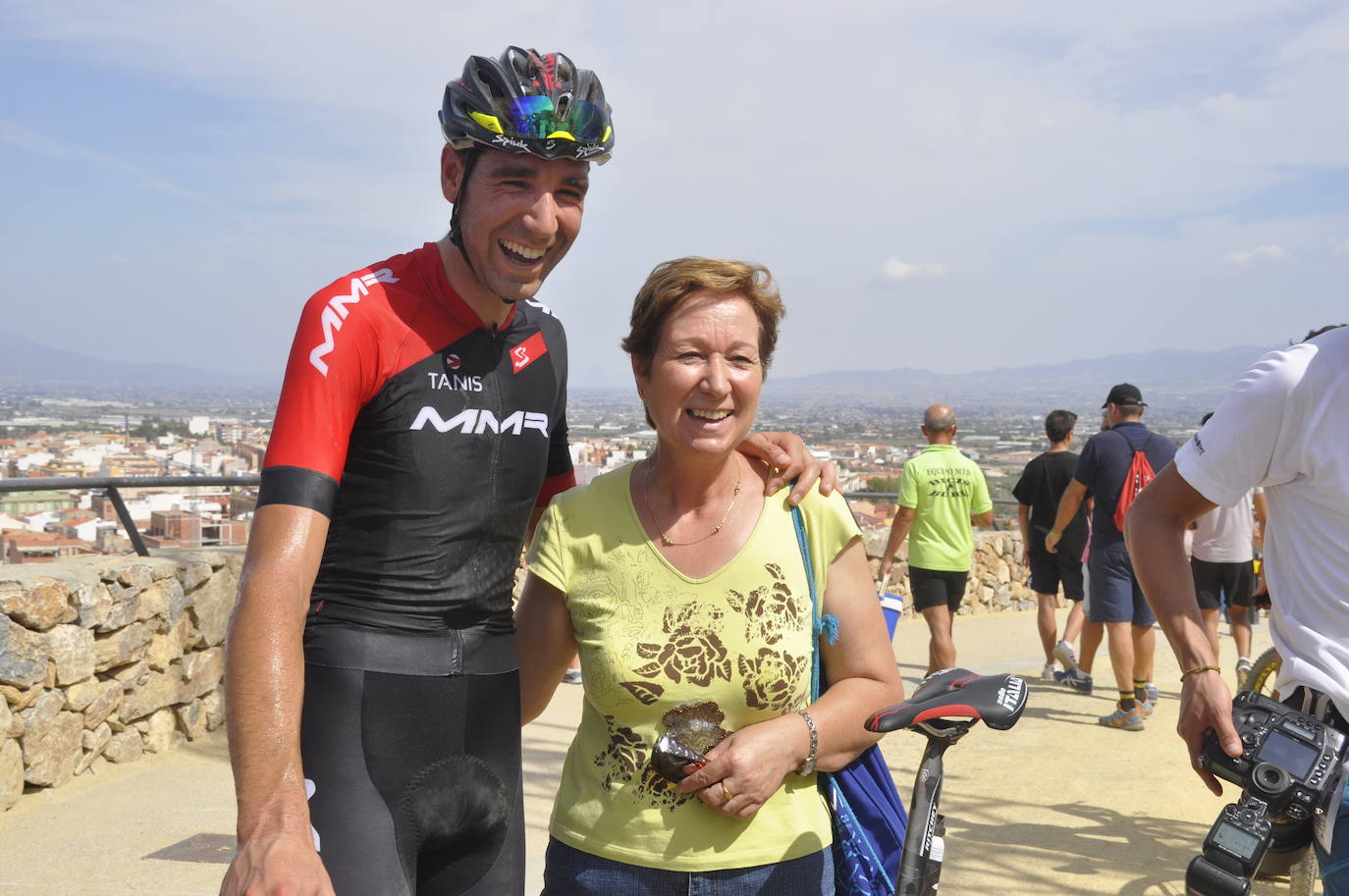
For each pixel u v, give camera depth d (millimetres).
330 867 1482
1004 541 9711
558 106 1572
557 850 1781
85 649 4184
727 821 1673
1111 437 5438
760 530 1737
